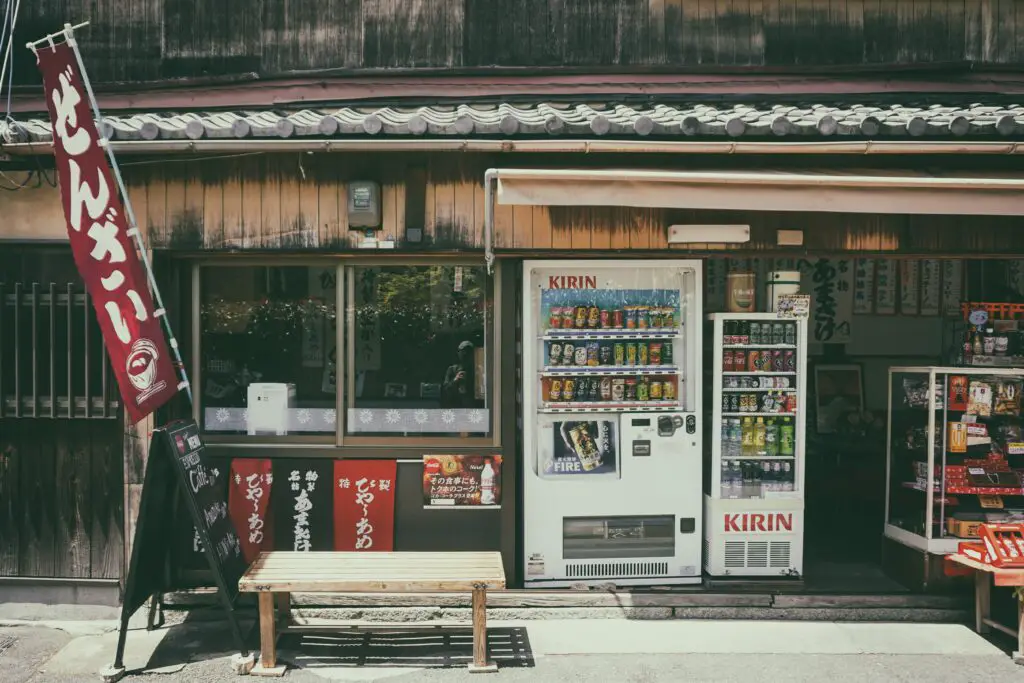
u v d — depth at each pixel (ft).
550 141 17.06
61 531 19.47
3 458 19.45
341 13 21.97
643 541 19.94
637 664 16.46
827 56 22.40
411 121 16.92
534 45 22.13
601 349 20.08
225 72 22.04
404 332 19.69
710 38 22.27
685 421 19.77
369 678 15.78
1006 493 19.51
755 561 19.90
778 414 20.15
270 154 18.79
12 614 19.07
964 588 19.30
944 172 18.65
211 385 19.75
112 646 17.37
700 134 17.21
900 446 21.01
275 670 15.93
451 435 19.67
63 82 15.80
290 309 19.69
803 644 17.56
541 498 19.45
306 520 19.33
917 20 22.52
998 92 22.39
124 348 16.12
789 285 20.21
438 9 22.02
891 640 17.81
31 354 19.25
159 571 17.43
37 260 19.30
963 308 20.45
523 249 18.98
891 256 19.80
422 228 18.94
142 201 18.93
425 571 16.28
